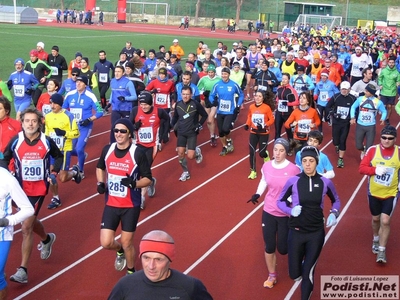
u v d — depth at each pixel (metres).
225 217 9.59
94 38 45.00
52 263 7.64
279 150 6.69
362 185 11.63
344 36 47.75
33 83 14.01
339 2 78.31
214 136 14.32
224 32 64.69
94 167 12.30
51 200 9.91
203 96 14.47
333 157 13.87
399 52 32.44
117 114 12.86
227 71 12.97
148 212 9.73
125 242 6.71
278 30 68.44
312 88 15.87
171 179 11.69
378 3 78.75
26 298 6.68
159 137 9.99
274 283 7.16
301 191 6.14
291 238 6.26
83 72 16.39
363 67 22.17
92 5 67.88
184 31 61.72
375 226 8.04
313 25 67.75
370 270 7.68
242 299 6.84
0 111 7.85
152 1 76.88
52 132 9.30
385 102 17.19
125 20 71.38
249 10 75.75
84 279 7.21
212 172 12.27
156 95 13.69
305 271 6.16
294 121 11.61
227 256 8.03
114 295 3.95
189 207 10.04
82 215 9.48
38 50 17.75
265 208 6.91
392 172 7.54
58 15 66.69
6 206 5.68
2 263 5.64
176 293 3.90
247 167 12.72
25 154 6.97
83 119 11.18
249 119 11.55
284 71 19.28
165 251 3.84
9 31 46.81
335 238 8.80
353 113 12.30
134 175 6.59
